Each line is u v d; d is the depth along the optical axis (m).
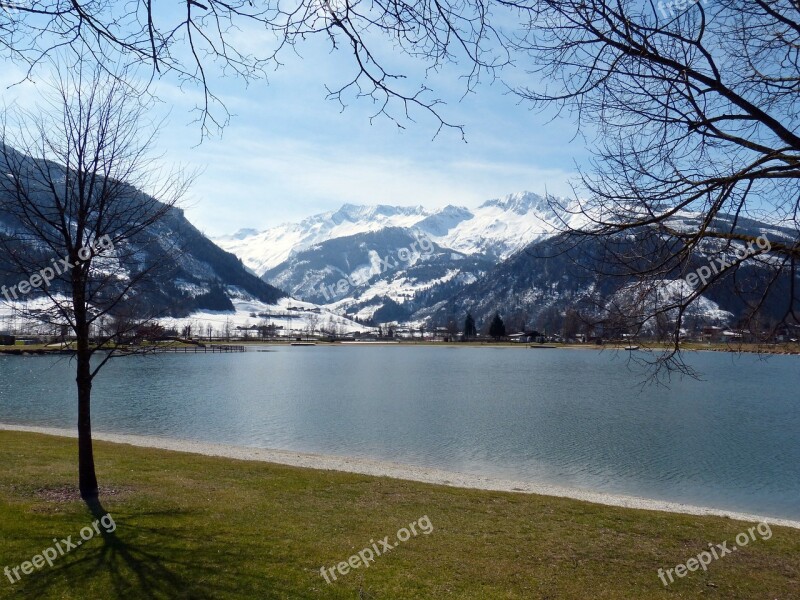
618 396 50.59
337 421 35.16
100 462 16.22
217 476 15.21
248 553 8.96
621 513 13.94
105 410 39.19
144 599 7.18
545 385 60.25
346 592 7.85
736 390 57.72
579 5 3.96
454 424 34.25
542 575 9.36
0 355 81.31
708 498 19.27
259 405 42.94
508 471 22.59
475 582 8.77
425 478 19.48
